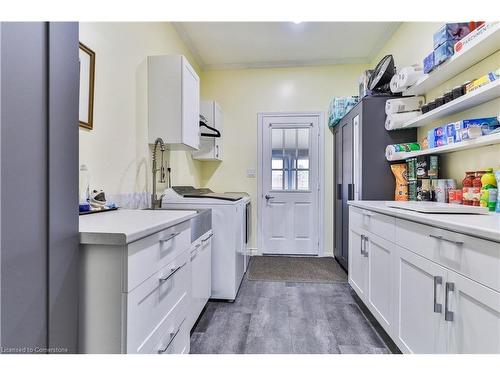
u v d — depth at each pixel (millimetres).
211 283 2354
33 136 688
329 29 2949
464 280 1008
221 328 1909
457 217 1195
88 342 867
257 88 3852
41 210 715
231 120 3891
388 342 1728
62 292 789
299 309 2207
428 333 1229
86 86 1510
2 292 613
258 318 2057
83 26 1485
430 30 2273
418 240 1305
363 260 2059
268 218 3885
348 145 3000
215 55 3557
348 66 3725
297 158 3850
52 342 751
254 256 3820
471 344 973
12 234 634
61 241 781
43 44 714
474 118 1741
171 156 2812
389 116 2377
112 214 1374
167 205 2352
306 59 3682
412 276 1362
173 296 1231
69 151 811
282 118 3836
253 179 3887
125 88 1920
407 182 2297
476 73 1737
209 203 2350
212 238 2354
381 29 2943
